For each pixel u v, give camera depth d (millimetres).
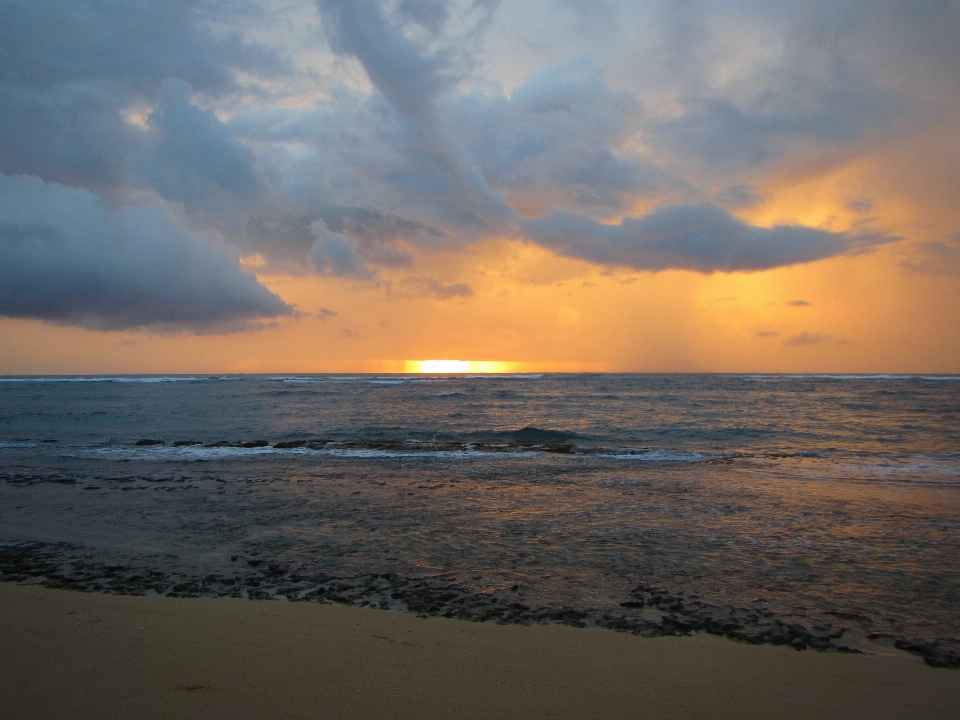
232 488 10391
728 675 3520
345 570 5695
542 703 3092
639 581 5430
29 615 4336
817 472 12445
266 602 4723
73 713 2861
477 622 4336
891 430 22359
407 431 22328
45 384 74875
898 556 6305
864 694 3322
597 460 14438
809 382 84688
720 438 20391
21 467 13188
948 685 3451
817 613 4668
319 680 3293
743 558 6203
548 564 5945
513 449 16344
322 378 112312
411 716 2902
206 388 62375
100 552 6340
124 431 22578
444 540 6902
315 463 13844
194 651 3678
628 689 3295
